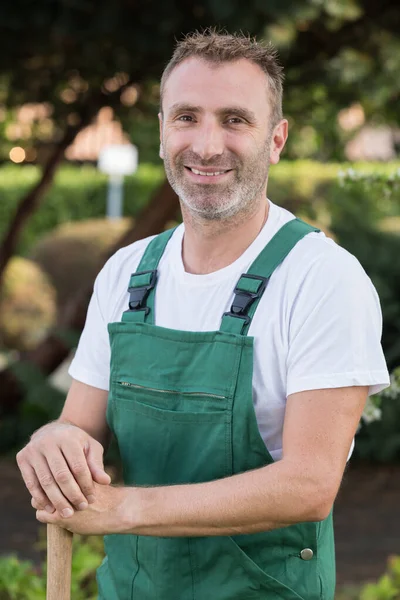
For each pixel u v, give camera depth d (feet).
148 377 6.76
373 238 27.09
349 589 13.75
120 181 62.18
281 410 6.51
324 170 45.11
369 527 20.01
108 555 7.20
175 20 17.20
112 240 53.52
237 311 6.55
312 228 6.86
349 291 6.34
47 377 25.95
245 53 6.68
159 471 6.70
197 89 6.57
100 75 23.38
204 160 6.55
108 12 16.96
